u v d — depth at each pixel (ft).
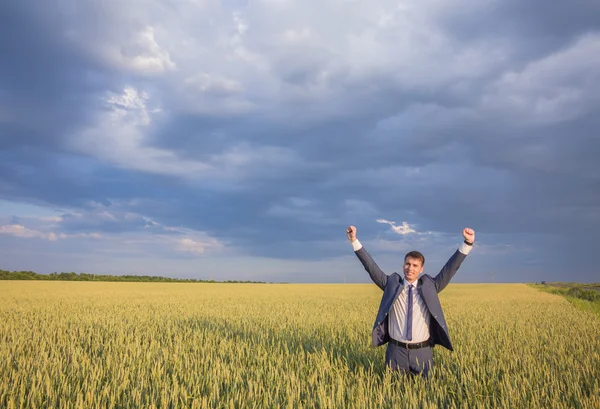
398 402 16.24
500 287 226.79
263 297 100.53
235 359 24.58
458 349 26.86
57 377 20.10
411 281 19.99
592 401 16.67
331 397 17.03
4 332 35.35
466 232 19.19
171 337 33.12
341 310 59.11
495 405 16.75
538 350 27.99
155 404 16.21
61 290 127.13
